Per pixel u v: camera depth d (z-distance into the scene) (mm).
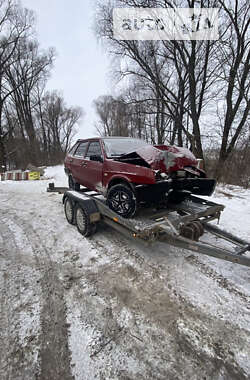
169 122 15648
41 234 3658
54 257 2861
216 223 4078
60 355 1474
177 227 2625
